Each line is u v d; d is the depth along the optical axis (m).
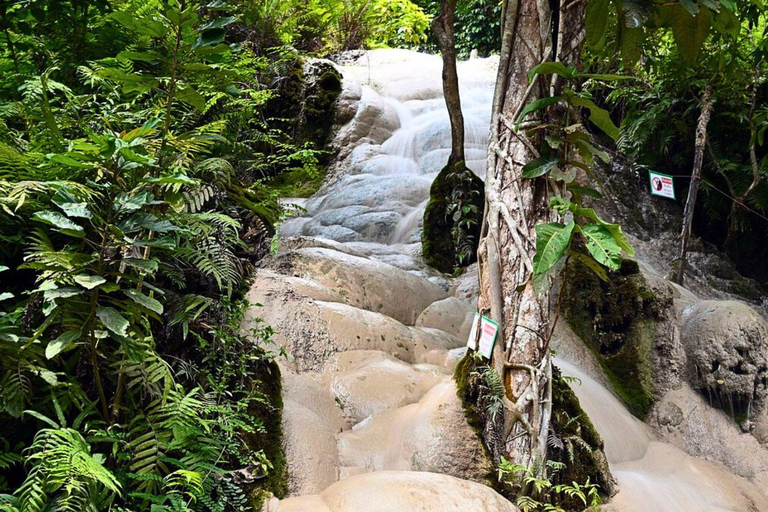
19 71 3.76
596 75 2.65
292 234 5.46
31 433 2.15
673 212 6.52
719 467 3.39
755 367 3.55
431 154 6.43
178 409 2.07
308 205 6.14
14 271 2.47
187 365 2.45
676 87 6.08
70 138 2.91
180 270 2.69
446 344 3.61
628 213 6.30
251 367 2.65
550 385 2.65
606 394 3.53
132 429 2.12
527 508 2.43
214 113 4.38
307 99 7.24
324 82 7.35
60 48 3.86
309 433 2.61
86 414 2.01
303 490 2.41
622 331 3.95
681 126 6.19
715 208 6.45
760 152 6.32
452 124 4.96
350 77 7.88
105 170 2.00
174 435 2.10
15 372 1.96
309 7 8.63
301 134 7.22
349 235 5.20
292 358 2.99
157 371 2.10
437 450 2.59
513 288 2.75
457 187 4.79
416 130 6.93
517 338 2.71
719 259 6.11
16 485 2.09
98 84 3.61
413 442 2.65
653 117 6.21
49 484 1.71
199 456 2.12
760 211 6.30
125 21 2.32
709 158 6.32
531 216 2.80
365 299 3.65
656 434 3.61
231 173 2.90
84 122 2.85
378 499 2.15
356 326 3.29
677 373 3.78
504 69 2.96
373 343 3.29
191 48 2.37
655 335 3.86
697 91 6.16
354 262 3.83
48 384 2.12
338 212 5.56
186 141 2.43
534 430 2.59
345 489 2.26
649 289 3.94
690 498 2.95
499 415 2.65
